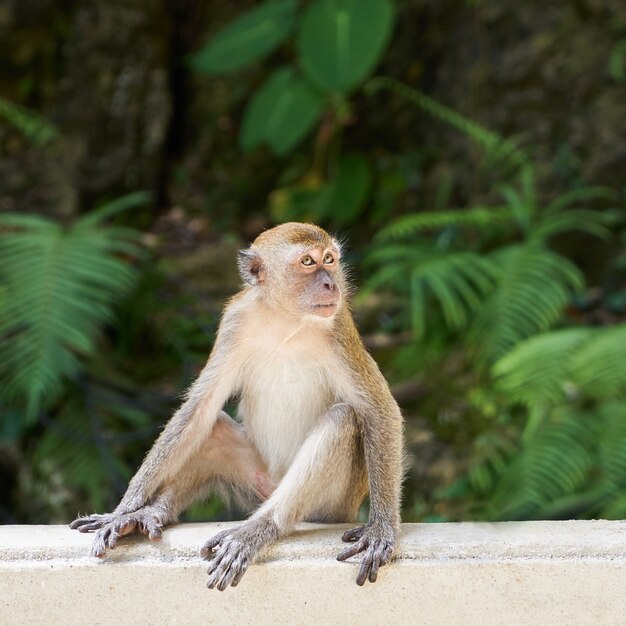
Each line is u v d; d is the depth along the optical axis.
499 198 19.36
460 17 20.83
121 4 21.38
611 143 19.11
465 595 7.68
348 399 9.05
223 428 9.46
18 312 14.74
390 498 8.48
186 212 21.98
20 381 14.39
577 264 19.05
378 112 21.92
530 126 19.59
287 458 9.48
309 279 9.03
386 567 7.72
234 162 22.39
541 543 7.78
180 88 22.62
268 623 7.76
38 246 15.48
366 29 18.88
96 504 15.68
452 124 20.66
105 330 18.05
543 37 19.58
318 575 7.74
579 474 13.84
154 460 8.84
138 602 7.71
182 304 18.42
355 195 20.66
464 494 15.01
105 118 21.36
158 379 17.59
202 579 7.70
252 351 9.35
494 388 16.00
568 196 18.39
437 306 18.00
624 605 7.61
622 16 19.34
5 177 20.27
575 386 15.02
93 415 16.17
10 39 20.91
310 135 22.45
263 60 22.80
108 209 17.20
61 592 7.70
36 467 16.48
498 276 16.36
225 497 9.80
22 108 20.67
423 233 20.16
